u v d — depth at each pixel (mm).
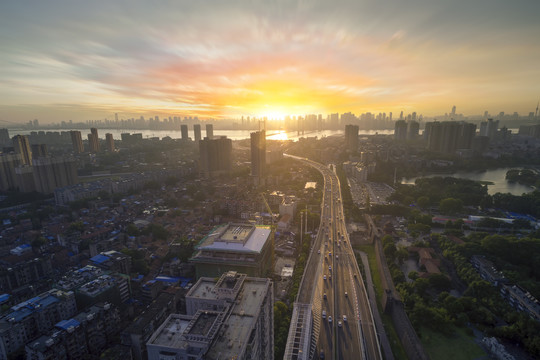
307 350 189625
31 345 190875
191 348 140875
